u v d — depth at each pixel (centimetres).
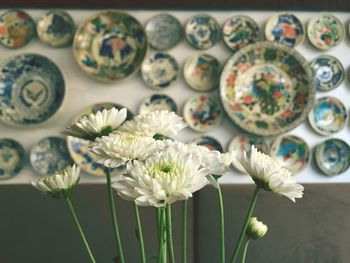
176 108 148
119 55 147
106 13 146
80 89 147
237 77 149
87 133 46
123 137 42
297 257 106
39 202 112
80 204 112
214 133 149
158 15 147
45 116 145
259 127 147
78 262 107
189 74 148
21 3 143
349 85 152
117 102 147
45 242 109
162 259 43
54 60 146
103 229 109
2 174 143
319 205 111
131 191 37
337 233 109
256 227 45
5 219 110
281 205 111
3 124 146
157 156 39
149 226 108
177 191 36
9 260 107
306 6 148
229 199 112
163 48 146
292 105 150
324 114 151
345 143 151
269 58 149
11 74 145
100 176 145
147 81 146
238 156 45
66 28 146
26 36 145
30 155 144
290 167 149
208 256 108
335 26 150
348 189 114
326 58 150
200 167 39
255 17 149
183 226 45
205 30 148
